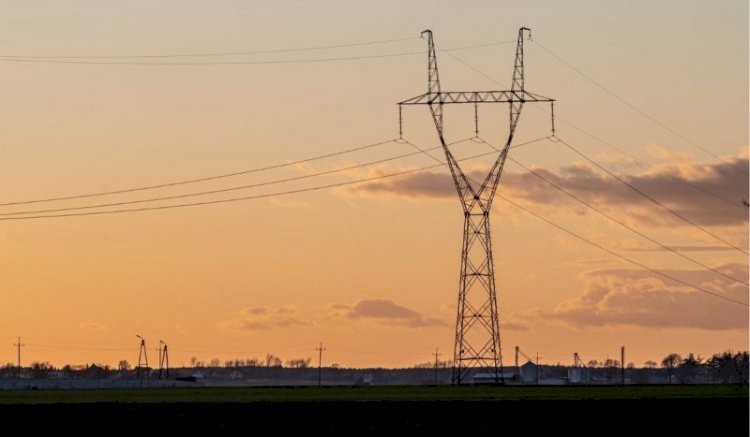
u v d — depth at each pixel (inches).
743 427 4822.8
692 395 6786.4
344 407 5649.6
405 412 5374.0
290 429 4746.6
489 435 4554.6
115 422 5009.8
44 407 5738.2
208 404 5890.8
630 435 4554.6
